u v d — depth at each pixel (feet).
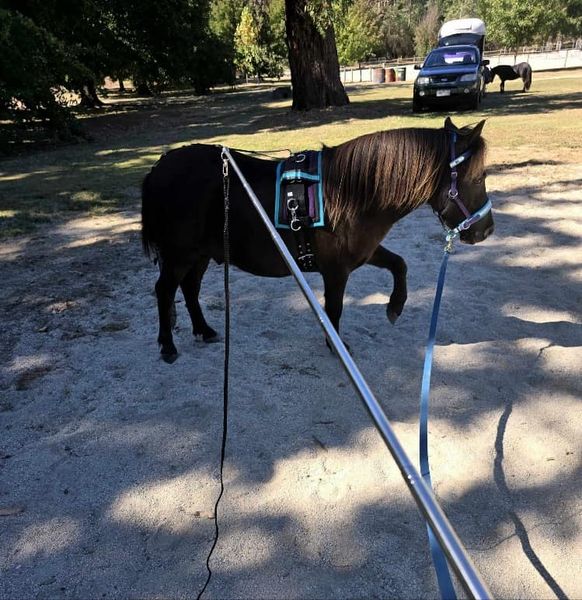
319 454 10.28
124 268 20.40
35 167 41.29
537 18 135.85
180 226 12.03
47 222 26.53
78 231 25.04
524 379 12.44
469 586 3.40
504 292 17.21
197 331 14.52
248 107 82.23
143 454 10.45
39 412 11.85
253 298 17.63
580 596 7.36
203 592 7.61
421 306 16.46
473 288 17.62
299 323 15.71
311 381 12.69
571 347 13.73
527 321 15.24
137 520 8.89
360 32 179.01
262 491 9.43
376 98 78.48
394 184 10.50
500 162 33.73
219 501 9.23
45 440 10.94
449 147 10.32
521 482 9.38
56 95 64.34
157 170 12.46
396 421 11.14
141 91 125.49
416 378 12.65
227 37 163.63
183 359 13.87
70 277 19.65
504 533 8.38
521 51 178.81
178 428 11.16
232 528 8.68
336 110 62.54
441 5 256.11
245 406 11.80
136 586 7.75
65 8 59.67
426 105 58.75
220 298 17.69
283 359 13.70
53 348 14.64
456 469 9.75
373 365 13.25
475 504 8.95
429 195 10.57
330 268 11.58
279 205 11.10
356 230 11.06
